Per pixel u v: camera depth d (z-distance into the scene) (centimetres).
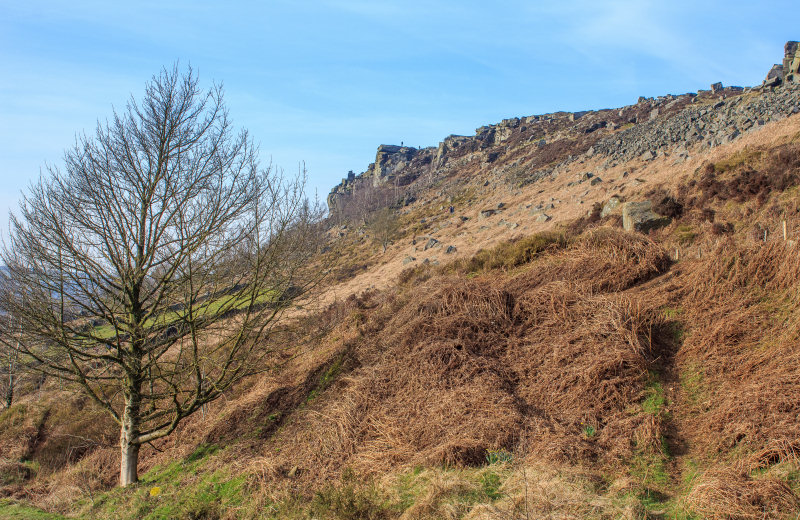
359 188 12362
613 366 765
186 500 786
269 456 862
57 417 1523
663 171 2728
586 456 623
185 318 961
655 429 640
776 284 830
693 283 923
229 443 984
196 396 993
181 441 1149
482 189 6166
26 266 888
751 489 468
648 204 1594
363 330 1201
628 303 895
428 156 12050
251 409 1099
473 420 738
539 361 859
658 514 491
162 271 1032
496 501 547
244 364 1048
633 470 589
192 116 992
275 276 1070
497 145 9300
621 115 6831
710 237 1287
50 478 1241
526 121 9869
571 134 7175
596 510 500
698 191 1748
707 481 505
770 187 1452
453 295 1077
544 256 1364
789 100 3108
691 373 740
